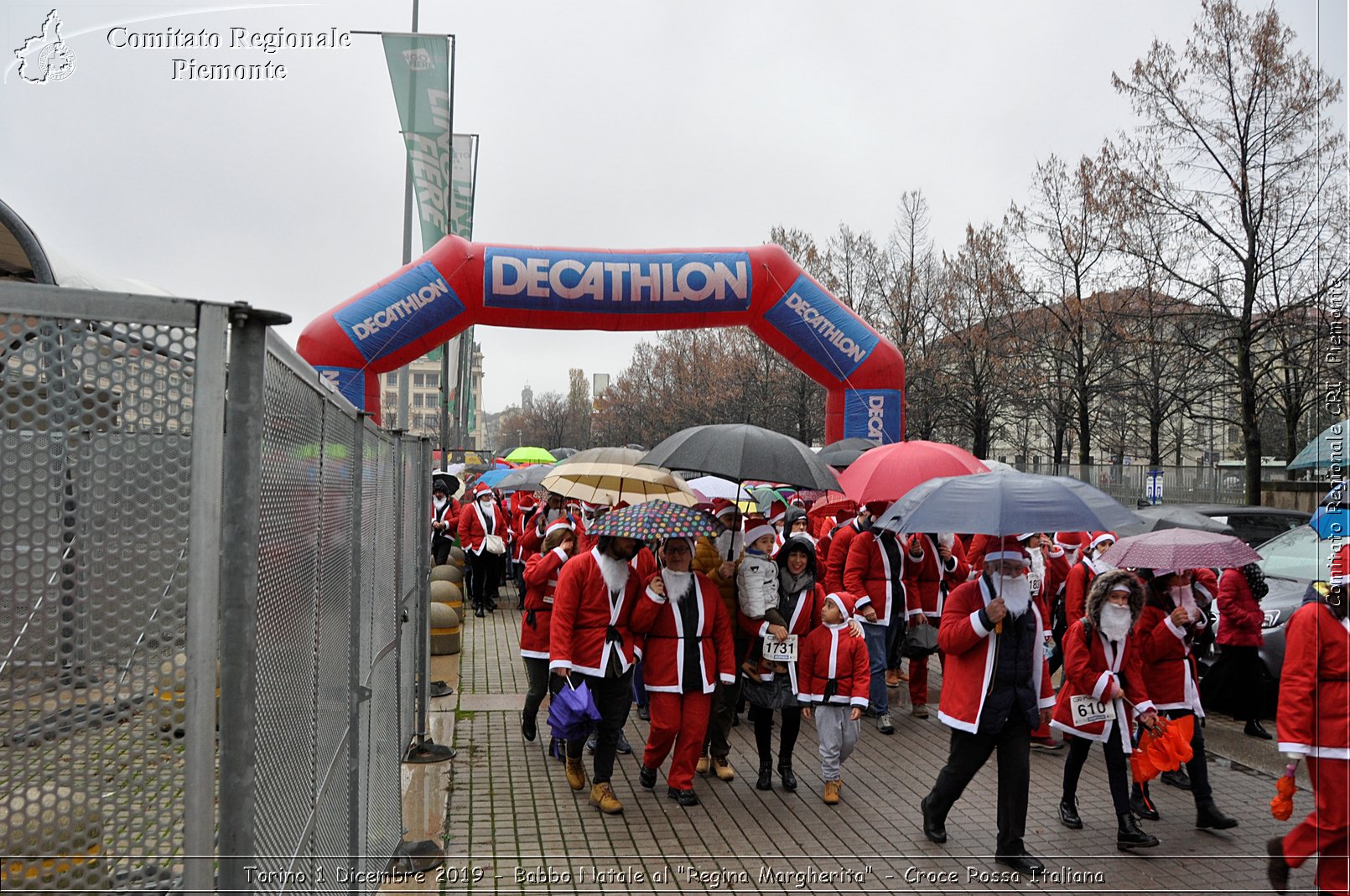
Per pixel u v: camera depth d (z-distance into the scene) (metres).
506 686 10.84
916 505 5.82
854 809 6.80
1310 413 25.59
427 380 105.44
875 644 8.99
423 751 7.99
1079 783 7.54
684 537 6.63
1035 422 48.09
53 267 6.38
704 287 15.20
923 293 38.25
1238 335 23.36
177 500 2.25
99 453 2.22
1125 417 37.47
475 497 16.47
